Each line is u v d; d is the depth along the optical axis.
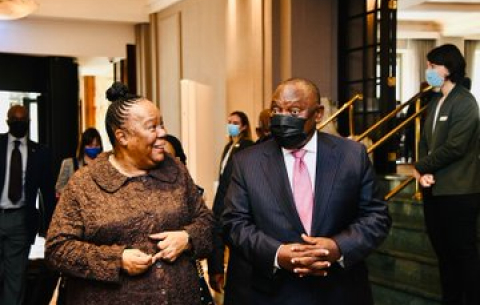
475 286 3.42
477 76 15.57
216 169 8.32
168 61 9.96
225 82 7.98
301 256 2.08
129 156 2.23
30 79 11.18
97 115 15.27
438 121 3.53
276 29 6.85
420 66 15.35
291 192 2.26
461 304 3.59
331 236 2.23
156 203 2.22
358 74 6.75
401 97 15.46
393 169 6.45
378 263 4.77
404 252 4.59
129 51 10.91
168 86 9.99
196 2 8.91
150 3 10.27
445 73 3.50
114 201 2.18
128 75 10.93
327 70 6.88
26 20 10.34
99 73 14.27
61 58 11.12
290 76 6.71
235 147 5.01
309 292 2.22
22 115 4.62
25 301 4.49
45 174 4.71
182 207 2.27
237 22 7.50
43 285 3.88
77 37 10.65
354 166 2.28
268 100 6.86
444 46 3.53
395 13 6.31
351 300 2.25
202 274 2.57
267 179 2.29
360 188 2.29
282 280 2.23
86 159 5.14
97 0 10.23
